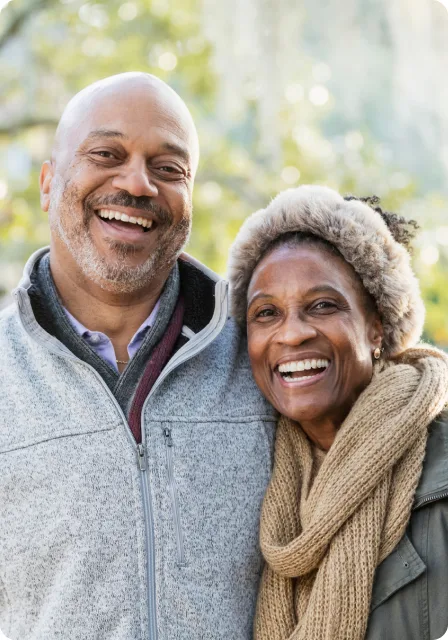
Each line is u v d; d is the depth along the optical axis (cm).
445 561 199
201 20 698
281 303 215
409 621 197
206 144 721
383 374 219
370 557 198
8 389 216
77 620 201
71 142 225
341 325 214
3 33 690
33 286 229
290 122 738
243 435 224
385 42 691
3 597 211
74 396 212
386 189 727
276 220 222
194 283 243
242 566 213
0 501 208
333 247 220
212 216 694
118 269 221
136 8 714
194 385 225
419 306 230
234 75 669
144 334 234
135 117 222
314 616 199
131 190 218
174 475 211
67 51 709
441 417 216
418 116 707
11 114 694
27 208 669
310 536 201
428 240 685
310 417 214
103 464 208
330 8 680
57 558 205
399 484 206
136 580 203
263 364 221
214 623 206
